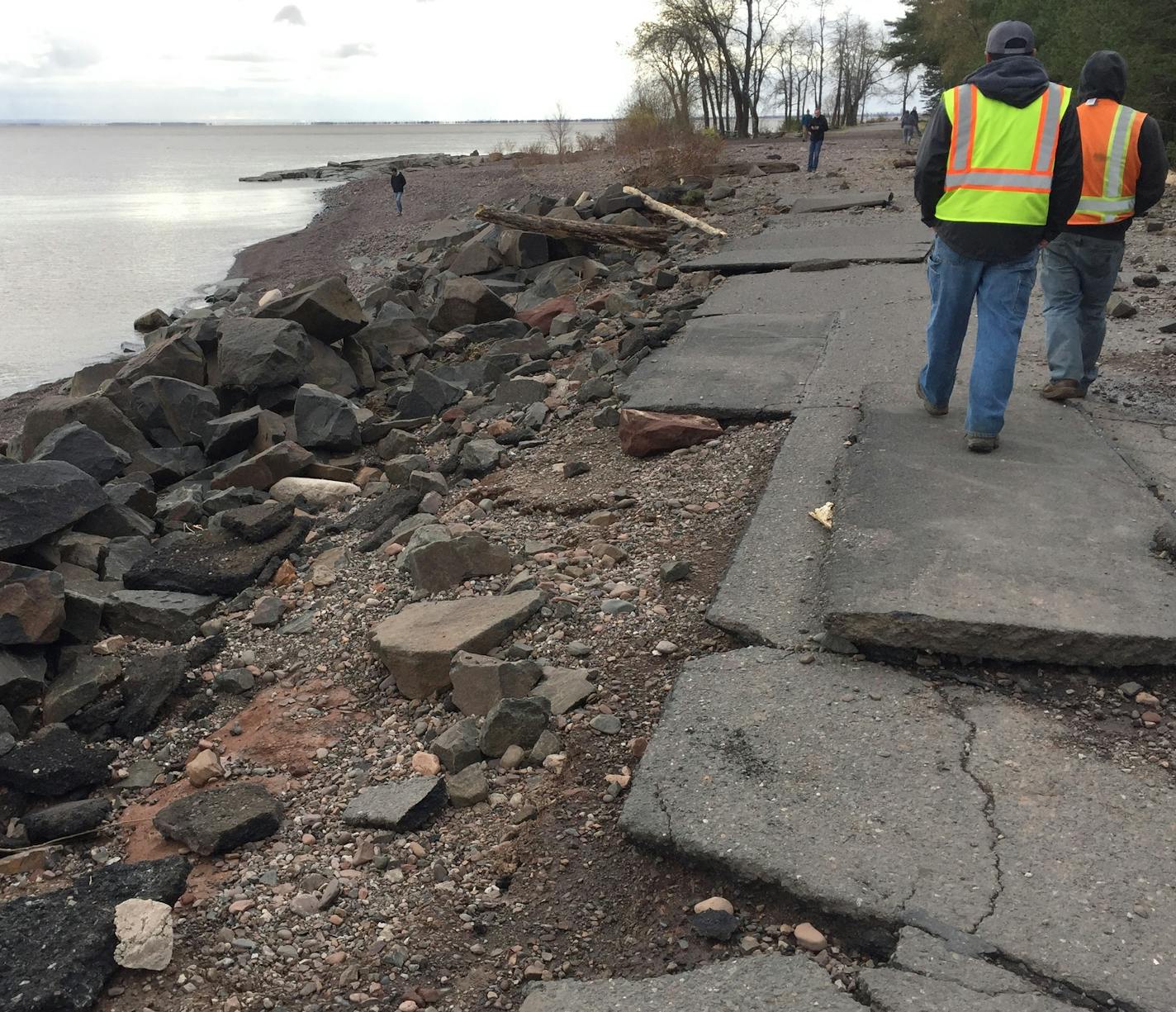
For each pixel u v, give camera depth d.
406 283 17.22
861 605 3.88
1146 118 5.45
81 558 6.23
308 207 45.12
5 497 5.93
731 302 10.09
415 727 4.24
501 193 29.06
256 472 7.90
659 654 4.32
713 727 3.60
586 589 4.98
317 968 3.01
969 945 2.65
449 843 3.53
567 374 9.44
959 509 4.66
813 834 3.06
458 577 5.31
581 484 6.37
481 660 4.29
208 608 5.72
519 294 14.72
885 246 12.40
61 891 3.28
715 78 59.81
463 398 9.52
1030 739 3.43
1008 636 3.71
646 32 56.06
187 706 4.78
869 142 43.31
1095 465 5.12
